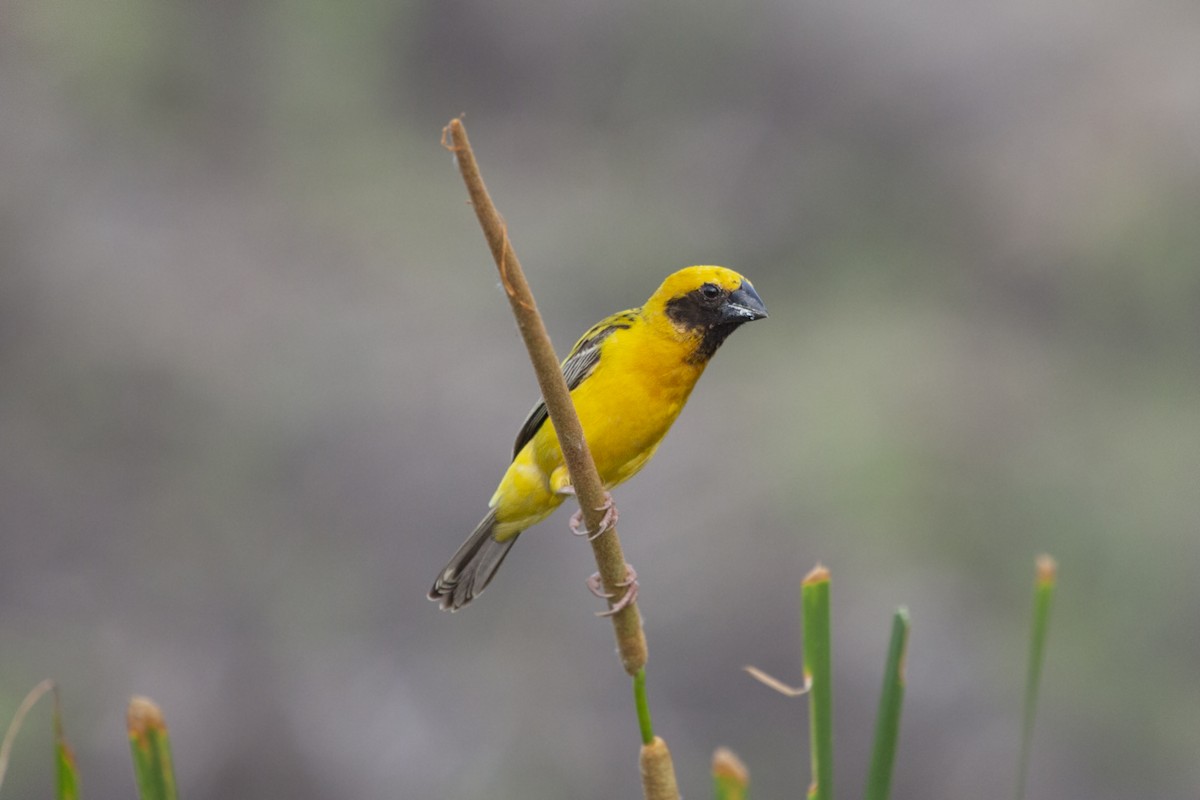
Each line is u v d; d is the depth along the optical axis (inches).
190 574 631.8
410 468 649.0
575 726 566.6
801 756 560.7
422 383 684.1
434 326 722.2
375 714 578.2
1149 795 558.3
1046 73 810.2
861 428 649.6
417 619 605.3
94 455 662.5
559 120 864.9
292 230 777.6
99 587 622.5
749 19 852.0
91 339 690.2
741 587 595.5
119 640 604.7
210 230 763.4
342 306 729.6
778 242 814.5
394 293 743.1
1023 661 583.8
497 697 574.2
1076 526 634.2
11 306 698.8
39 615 610.5
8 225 723.4
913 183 810.8
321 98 837.2
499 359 702.5
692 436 658.2
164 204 767.7
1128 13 812.6
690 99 860.0
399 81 872.3
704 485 634.2
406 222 795.4
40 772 556.1
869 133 828.6
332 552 629.9
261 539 637.9
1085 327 746.2
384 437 659.4
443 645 593.9
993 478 653.3
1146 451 667.4
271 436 666.8
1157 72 788.6
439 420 665.6
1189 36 804.6
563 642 584.7
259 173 808.9
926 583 595.5
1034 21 824.3
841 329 740.0
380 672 592.1
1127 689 583.2
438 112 864.3
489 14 869.8
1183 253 745.6
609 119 863.1
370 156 825.5
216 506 647.8
